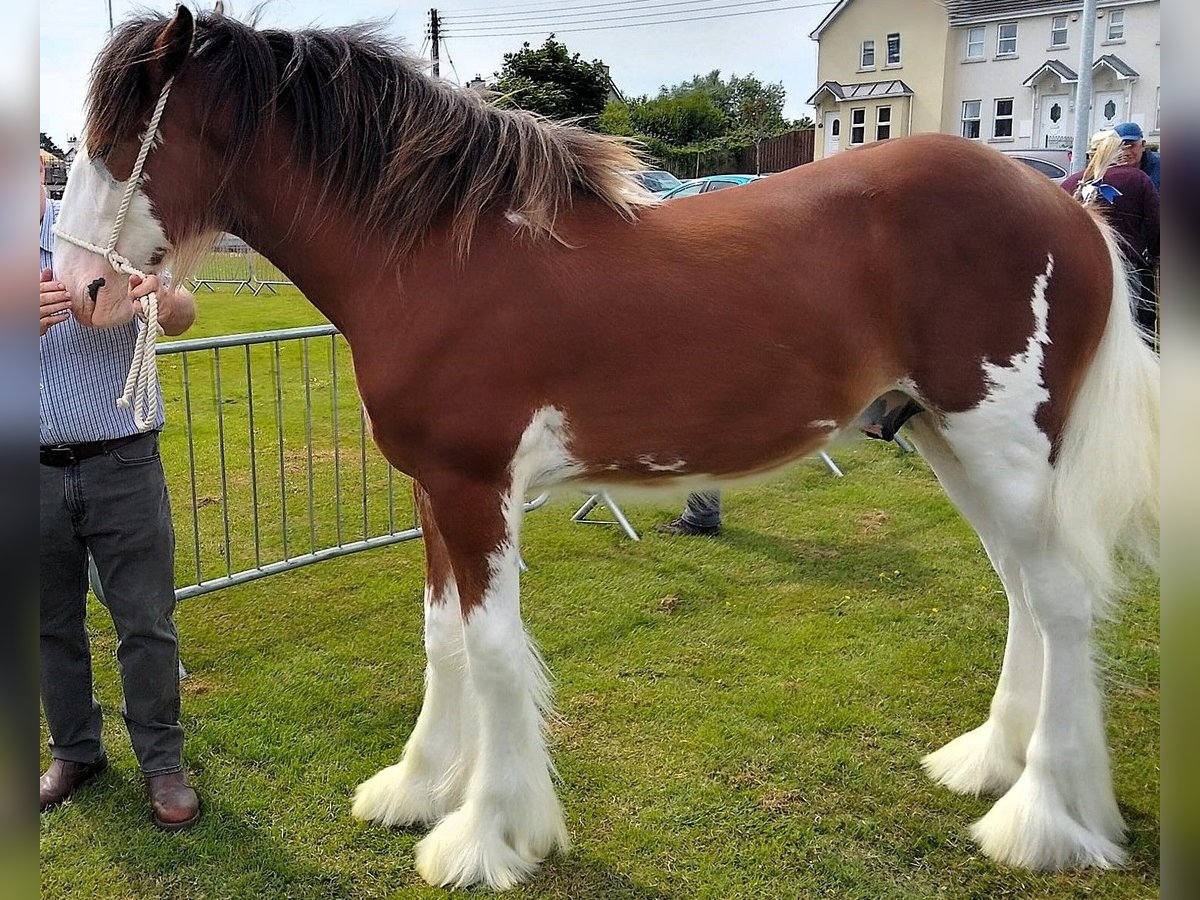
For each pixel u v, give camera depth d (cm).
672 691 298
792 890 211
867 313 198
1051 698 215
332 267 201
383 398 197
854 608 359
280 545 435
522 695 210
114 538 221
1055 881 211
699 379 194
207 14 199
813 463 564
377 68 199
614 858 221
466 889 212
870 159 205
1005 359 198
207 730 279
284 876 219
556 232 196
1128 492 206
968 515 238
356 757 267
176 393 733
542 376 193
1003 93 2572
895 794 244
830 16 2830
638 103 3612
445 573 231
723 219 200
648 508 489
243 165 199
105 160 190
